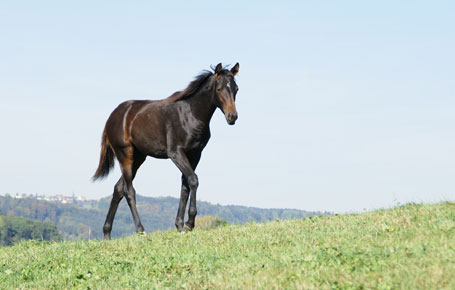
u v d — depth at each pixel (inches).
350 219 452.4
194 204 507.8
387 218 421.1
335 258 301.7
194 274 331.0
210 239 446.0
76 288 343.9
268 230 452.8
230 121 485.4
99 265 395.2
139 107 559.8
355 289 243.9
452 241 299.3
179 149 517.0
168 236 486.6
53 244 532.4
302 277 274.2
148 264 379.2
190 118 514.0
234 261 342.3
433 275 245.6
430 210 418.3
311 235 397.4
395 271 257.8
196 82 510.3
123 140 564.1
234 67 502.3
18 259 459.5
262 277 286.2
